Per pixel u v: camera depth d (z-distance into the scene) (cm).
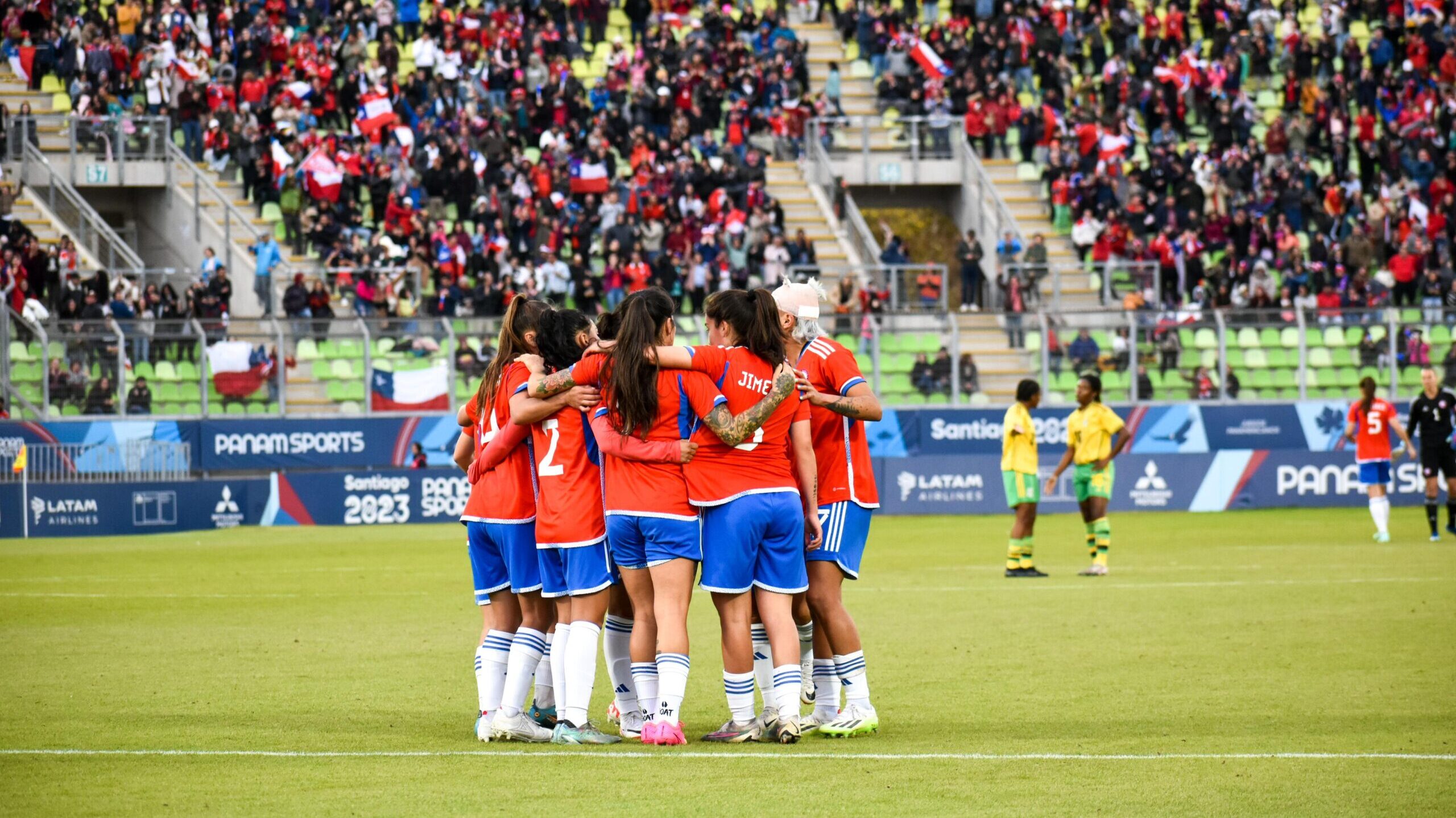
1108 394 5600
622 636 1411
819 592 1390
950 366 5516
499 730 1344
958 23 7206
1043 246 6266
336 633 2228
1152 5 7662
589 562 1345
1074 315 5741
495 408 1397
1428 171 6944
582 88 6550
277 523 5062
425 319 5253
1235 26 7481
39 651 2009
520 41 6669
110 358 5019
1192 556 3484
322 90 6306
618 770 1205
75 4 6372
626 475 1328
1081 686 1642
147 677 1766
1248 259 6425
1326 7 7562
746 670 1346
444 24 6600
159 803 1087
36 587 3005
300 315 5372
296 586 3034
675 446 1316
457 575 3303
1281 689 1598
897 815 1041
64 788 1141
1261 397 5672
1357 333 5688
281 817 1041
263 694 1636
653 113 6538
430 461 5234
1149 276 6272
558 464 1349
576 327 1409
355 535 4653
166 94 6300
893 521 5122
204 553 3981
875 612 2423
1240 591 2656
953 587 2841
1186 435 5562
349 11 6500
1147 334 5622
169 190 6147
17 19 6394
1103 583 2870
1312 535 4141
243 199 6216
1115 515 5250
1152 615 2306
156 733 1390
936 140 6938
